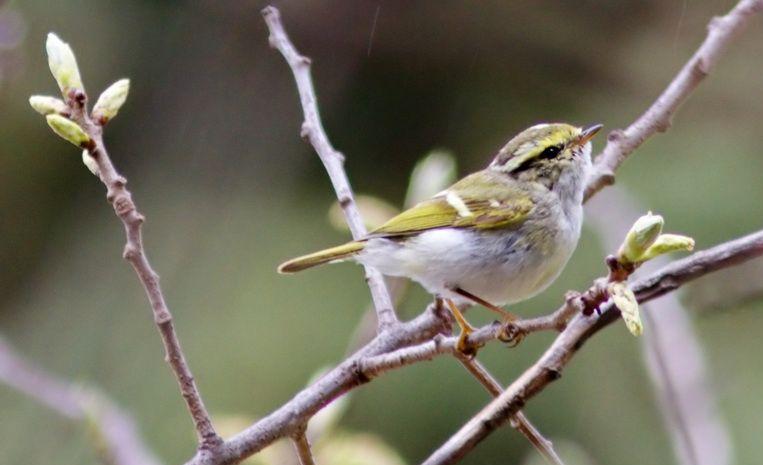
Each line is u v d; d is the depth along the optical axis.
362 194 15.73
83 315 14.05
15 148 15.44
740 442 11.70
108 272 14.41
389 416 12.95
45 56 15.02
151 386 13.16
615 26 14.61
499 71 15.78
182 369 5.19
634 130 7.27
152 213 14.12
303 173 14.68
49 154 15.52
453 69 15.54
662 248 4.52
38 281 15.04
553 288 12.92
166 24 14.91
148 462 7.34
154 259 13.88
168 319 5.09
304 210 14.48
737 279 7.83
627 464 12.34
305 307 13.93
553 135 7.47
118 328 13.79
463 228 6.99
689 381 6.75
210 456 5.27
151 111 14.66
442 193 7.35
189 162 14.36
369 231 7.16
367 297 14.02
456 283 6.88
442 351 5.38
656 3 14.29
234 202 14.27
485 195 7.16
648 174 14.17
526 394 4.44
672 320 7.20
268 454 6.80
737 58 14.09
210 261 14.02
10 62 9.00
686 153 14.28
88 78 14.65
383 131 15.88
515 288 7.06
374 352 6.27
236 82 14.55
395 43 15.42
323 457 6.88
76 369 13.37
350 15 15.03
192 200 14.20
